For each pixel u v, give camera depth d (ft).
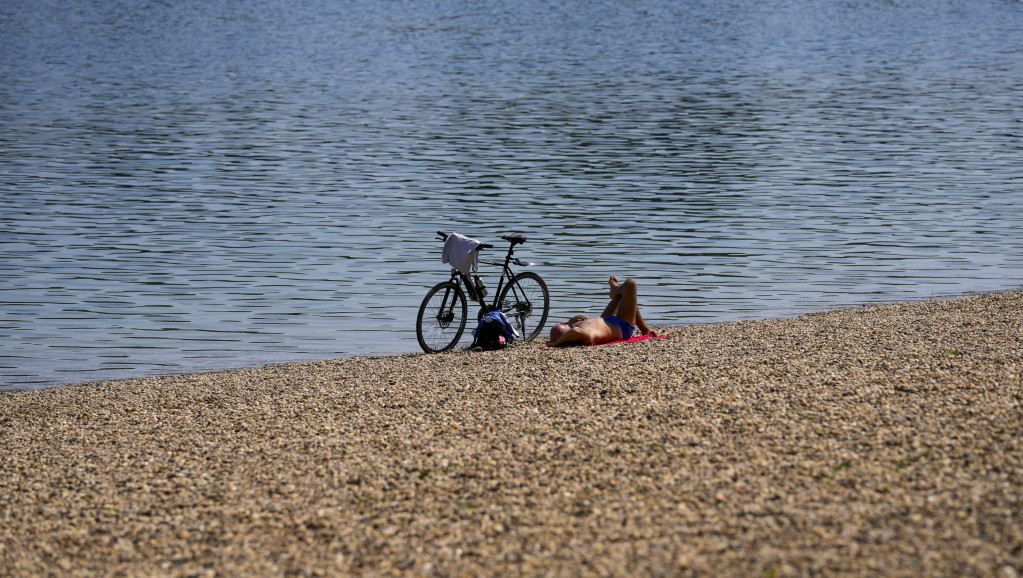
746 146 115.03
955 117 136.05
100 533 21.30
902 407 25.54
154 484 24.40
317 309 54.24
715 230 73.56
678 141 119.24
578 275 61.00
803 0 400.67
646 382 30.99
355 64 217.15
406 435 26.94
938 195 86.17
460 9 370.94
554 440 25.20
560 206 83.51
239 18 340.59
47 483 25.29
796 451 22.61
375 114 145.48
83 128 130.82
